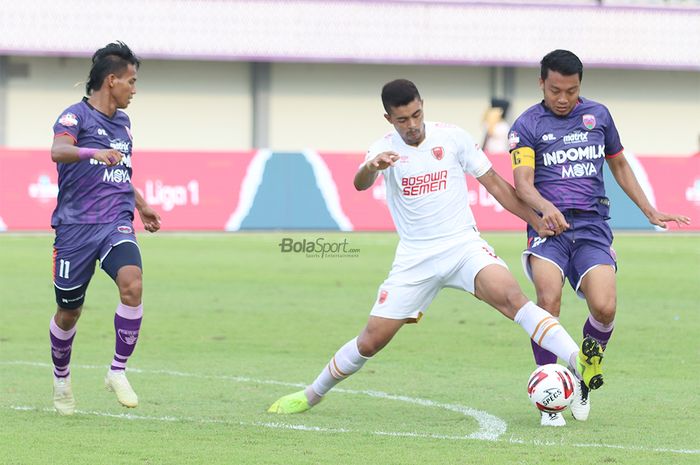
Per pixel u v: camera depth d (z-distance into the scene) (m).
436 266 25.17
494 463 20.88
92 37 108.12
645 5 114.62
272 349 36.19
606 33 114.56
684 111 119.69
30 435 23.31
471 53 113.62
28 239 73.56
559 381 24.33
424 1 112.56
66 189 25.31
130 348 25.05
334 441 22.89
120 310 24.88
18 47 106.81
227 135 114.44
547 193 26.42
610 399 28.16
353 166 78.25
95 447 22.20
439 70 116.81
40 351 35.50
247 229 77.38
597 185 26.42
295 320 42.59
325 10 111.69
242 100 114.38
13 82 109.50
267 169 77.50
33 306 45.59
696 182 80.69
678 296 50.78
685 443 22.84
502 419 25.45
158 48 109.50
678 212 80.50
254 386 29.75
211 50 110.19
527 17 113.88
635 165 79.94
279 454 21.62
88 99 25.78
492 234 79.00
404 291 25.31
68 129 25.03
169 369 32.44
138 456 21.42
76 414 25.78
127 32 108.88
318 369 32.56
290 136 115.62
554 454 21.66
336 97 115.94
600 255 25.94
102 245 25.16
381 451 21.92
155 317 43.06
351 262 63.06
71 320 25.45
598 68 118.06
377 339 25.48
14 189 74.81
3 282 52.97
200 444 22.53
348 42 112.12
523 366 33.25
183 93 113.44
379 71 116.19
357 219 78.38
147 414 25.84
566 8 114.00
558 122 26.44
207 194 76.94
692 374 32.03
